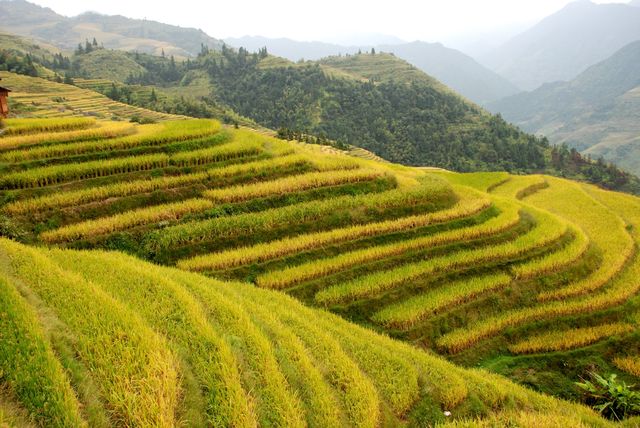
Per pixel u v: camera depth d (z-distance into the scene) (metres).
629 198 50.19
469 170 141.38
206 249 21.73
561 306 21.98
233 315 13.16
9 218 20.00
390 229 25.27
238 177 27.28
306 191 27.20
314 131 165.25
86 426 7.54
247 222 23.08
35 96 103.88
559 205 43.34
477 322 20.38
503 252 24.73
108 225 20.91
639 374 18.83
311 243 22.72
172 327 11.54
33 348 8.67
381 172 30.64
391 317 19.02
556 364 19.17
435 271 22.64
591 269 25.84
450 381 13.78
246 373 10.59
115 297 12.55
